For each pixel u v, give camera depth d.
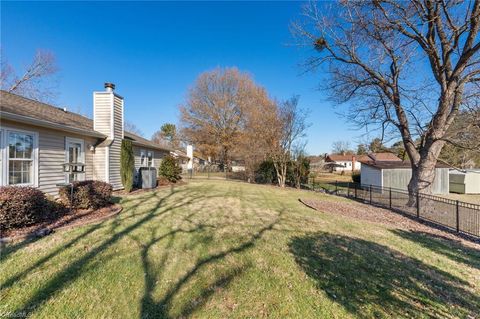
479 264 4.29
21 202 4.80
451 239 5.93
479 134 9.29
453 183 19.06
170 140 47.50
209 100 34.97
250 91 32.53
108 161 10.59
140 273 3.37
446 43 9.18
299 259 4.07
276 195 12.55
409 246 5.07
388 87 11.39
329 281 3.37
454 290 3.29
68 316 2.47
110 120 10.67
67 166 7.95
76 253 3.86
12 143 6.77
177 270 3.51
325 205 9.98
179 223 5.89
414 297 3.06
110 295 2.84
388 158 31.38
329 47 11.62
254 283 3.24
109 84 10.67
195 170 35.06
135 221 5.88
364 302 2.90
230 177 24.42
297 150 18.83
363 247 4.79
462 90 9.48
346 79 12.03
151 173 12.82
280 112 18.97
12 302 2.62
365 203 11.59
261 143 19.55
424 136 10.36
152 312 2.59
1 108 6.17
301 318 2.58
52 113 9.59
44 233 4.62
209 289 3.06
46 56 20.25
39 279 3.07
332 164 43.53
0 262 3.48
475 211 6.29
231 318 2.54
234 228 5.75
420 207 8.43
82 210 6.48
